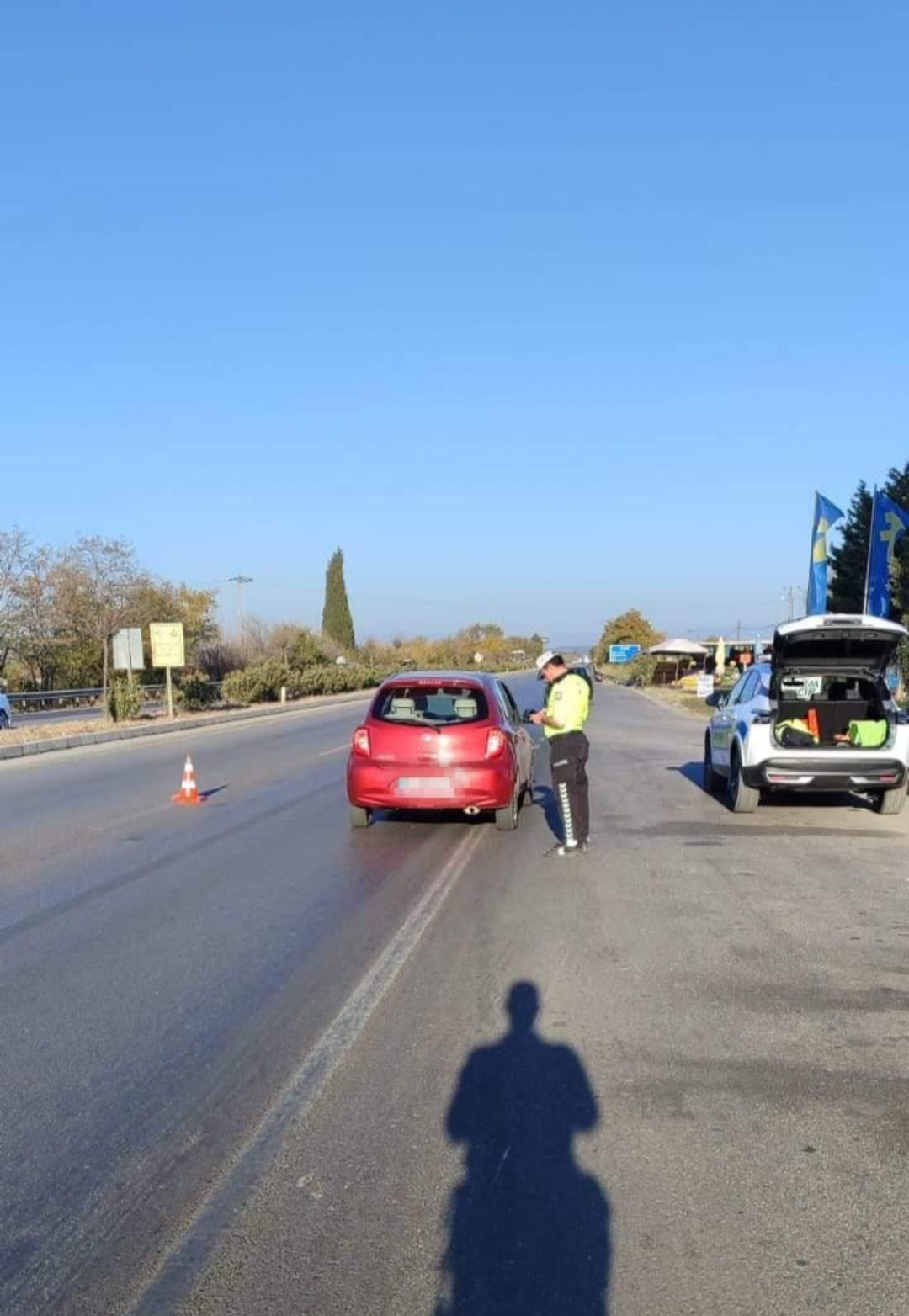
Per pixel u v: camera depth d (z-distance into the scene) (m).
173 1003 5.93
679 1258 3.47
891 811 12.16
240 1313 3.22
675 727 29.23
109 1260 3.49
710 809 12.97
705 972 6.43
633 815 12.59
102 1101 4.68
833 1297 3.28
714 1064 5.04
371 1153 4.18
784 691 12.54
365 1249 3.53
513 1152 4.18
